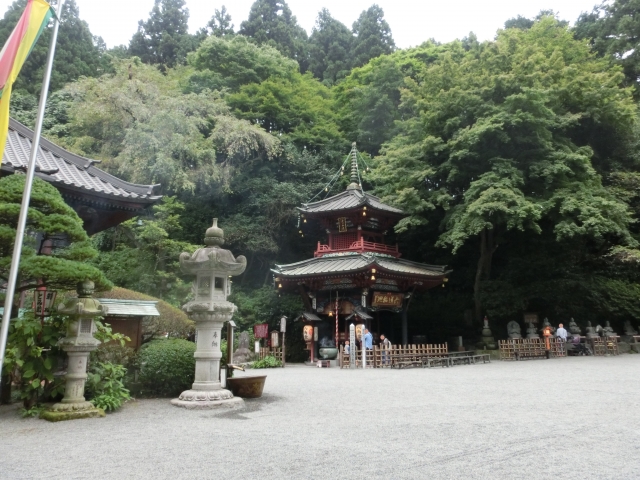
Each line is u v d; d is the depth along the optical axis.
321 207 28.81
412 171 28.09
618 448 6.14
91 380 9.49
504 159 25.89
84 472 5.29
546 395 11.20
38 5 7.95
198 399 9.98
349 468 5.33
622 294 31.44
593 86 28.61
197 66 42.66
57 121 35.69
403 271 24.91
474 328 31.27
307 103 40.03
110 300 12.59
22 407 9.35
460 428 7.55
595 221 23.05
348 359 22.02
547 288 30.41
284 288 27.55
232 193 35.72
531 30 35.53
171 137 29.14
